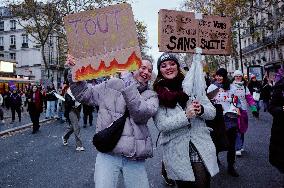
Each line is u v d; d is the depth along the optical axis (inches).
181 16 176.2
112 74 138.4
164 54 147.1
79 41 140.5
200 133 141.9
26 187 246.4
